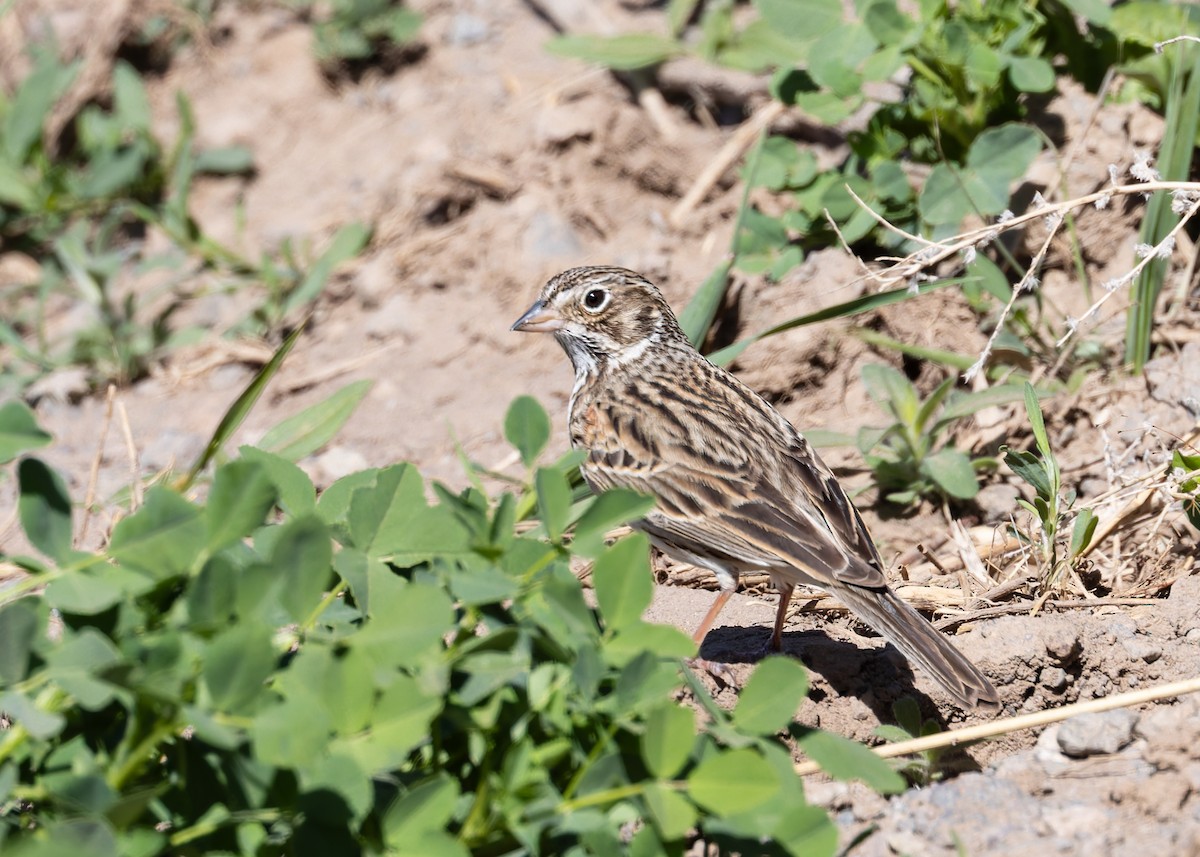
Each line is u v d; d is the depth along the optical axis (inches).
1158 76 494.0
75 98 709.9
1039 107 513.3
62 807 246.5
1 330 604.1
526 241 572.7
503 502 276.4
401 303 578.9
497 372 544.4
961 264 486.9
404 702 251.4
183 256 645.9
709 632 392.2
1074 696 356.8
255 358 582.6
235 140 690.8
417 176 619.5
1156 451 432.8
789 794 266.2
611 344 432.5
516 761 255.3
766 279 510.9
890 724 350.6
